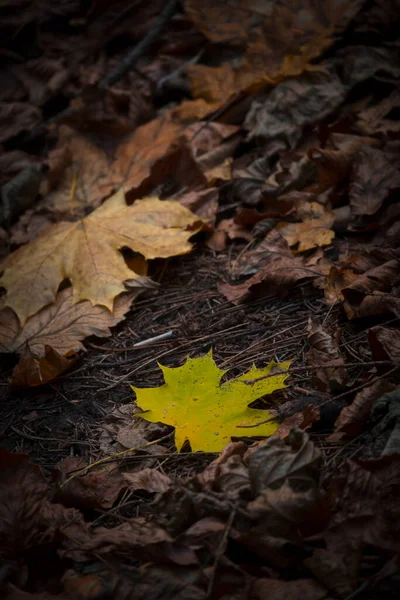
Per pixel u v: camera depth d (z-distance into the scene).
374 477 0.94
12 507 0.96
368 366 1.03
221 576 0.92
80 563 0.95
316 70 1.32
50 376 1.09
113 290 1.15
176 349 1.10
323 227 1.17
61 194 1.32
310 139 1.30
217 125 1.33
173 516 0.94
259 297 1.14
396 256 1.10
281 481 0.94
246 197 1.26
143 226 1.20
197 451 0.99
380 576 0.90
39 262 1.18
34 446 1.04
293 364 1.06
